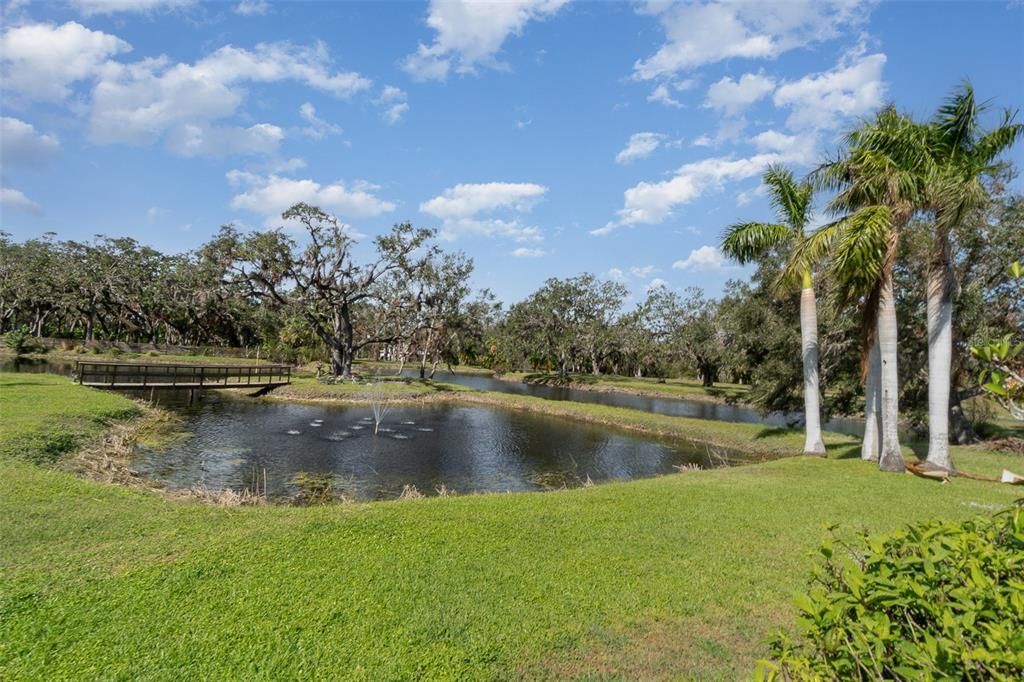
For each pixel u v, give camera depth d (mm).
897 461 11016
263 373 29672
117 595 4379
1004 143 10406
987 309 15047
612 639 4109
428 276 37125
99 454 11508
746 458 16594
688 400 38875
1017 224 14383
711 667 3793
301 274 33156
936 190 10133
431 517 6805
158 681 3348
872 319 12016
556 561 5531
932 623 1751
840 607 1766
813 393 13430
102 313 54344
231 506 7328
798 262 13156
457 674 3586
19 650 3596
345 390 29188
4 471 8031
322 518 6535
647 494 8633
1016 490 9297
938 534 2080
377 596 4562
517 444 18375
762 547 6152
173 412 20547
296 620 4113
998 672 1469
